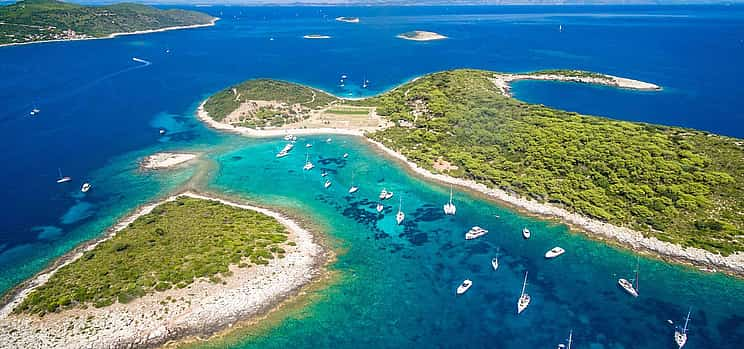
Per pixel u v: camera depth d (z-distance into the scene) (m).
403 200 130.38
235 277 90.75
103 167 153.50
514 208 123.00
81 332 77.50
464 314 87.44
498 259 103.38
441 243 109.75
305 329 82.50
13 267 100.06
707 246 101.25
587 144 140.50
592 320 85.75
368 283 95.12
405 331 83.31
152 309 82.25
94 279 89.25
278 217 120.44
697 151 132.00
